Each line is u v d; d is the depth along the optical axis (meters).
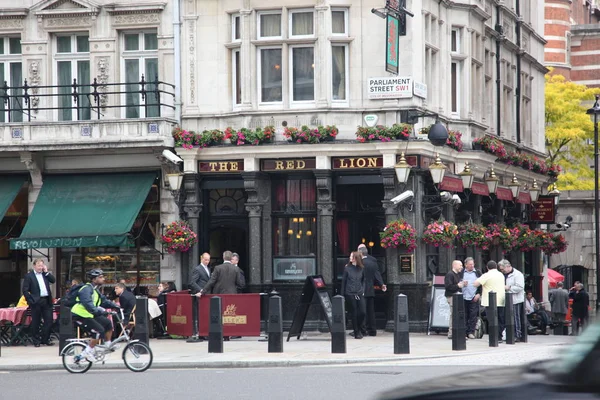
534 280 42.72
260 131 29.45
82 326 20.34
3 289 32.62
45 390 17.14
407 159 29.31
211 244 31.14
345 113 29.69
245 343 25.81
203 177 30.55
